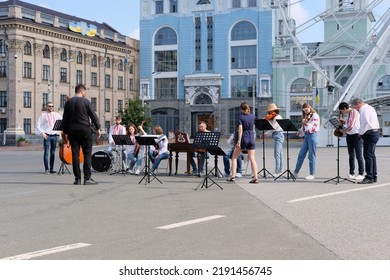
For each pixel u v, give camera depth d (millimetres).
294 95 66938
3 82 60312
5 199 10125
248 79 69062
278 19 70562
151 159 16438
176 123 72438
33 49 62281
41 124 16328
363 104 13125
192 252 5738
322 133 40719
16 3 63562
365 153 12758
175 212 8492
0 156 31609
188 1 71500
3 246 6066
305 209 8719
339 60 64375
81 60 70000
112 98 75688
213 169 16109
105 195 10750
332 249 5879
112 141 17250
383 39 39094
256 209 8766
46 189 11859
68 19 70688
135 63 81438
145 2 73500
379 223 7422
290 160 22797
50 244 6160
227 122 69562
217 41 70125
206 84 70188
